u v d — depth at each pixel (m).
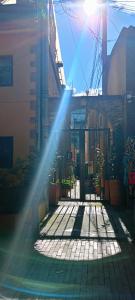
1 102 11.54
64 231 9.66
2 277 6.26
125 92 13.88
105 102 14.62
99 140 19.77
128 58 13.86
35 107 11.36
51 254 7.59
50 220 11.12
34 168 9.68
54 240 8.76
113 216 11.78
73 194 17.83
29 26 11.36
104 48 17.52
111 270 6.57
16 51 11.54
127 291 5.59
